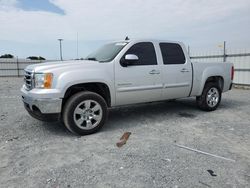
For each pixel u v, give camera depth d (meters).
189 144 4.35
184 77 6.25
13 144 4.36
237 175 3.23
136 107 7.42
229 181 3.08
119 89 5.23
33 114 5.03
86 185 2.99
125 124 5.61
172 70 6.00
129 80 5.34
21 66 27.42
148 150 4.06
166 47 6.01
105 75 5.00
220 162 3.62
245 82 13.97
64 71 4.65
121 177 3.17
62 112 4.79
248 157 3.81
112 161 3.64
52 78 4.53
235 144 4.37
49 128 5.30
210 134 4.91
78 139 4.61
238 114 6.64
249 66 13.68
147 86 5.61
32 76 4.68
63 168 3.43
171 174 3.25
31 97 4.59
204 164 3.55
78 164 3.55
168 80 5.95
